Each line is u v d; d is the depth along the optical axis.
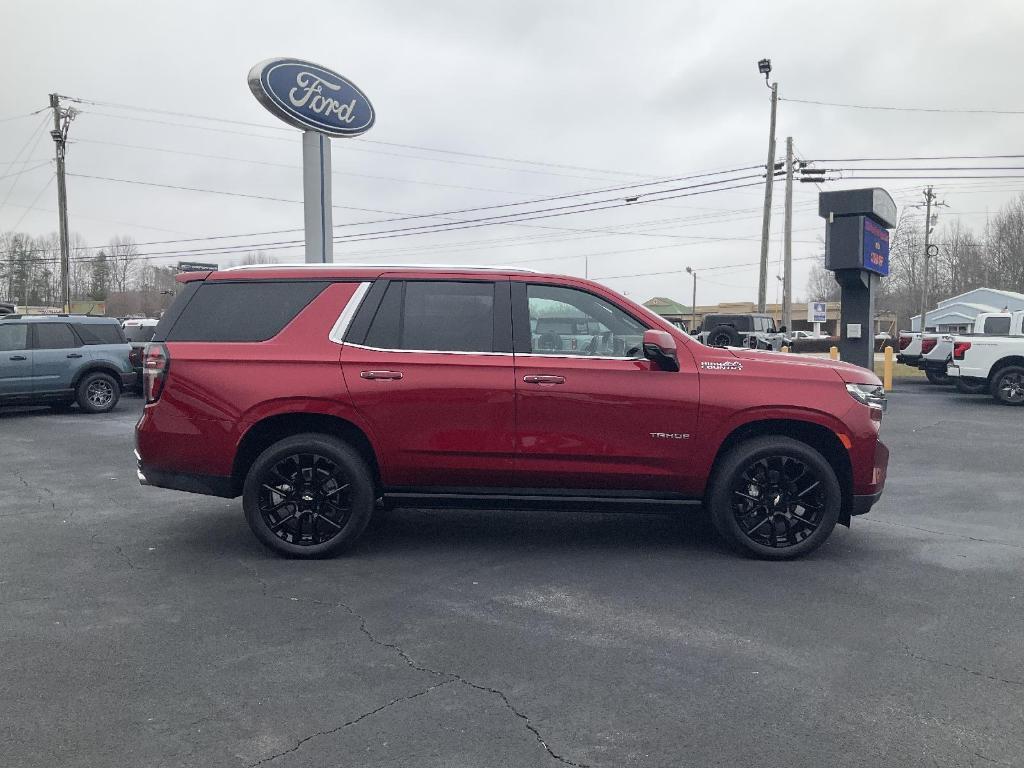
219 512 7.01
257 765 2.97
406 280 5.64
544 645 4.09
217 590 4.93
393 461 5.47
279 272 5.69
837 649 4.05
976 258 72.00
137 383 15.73
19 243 68.06
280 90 15.55
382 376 5.42
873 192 18.83
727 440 5.63
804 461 5.46
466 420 5.43
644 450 5.45
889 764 3.00
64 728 3.23
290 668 3.81
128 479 8.54
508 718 3.33
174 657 3.93
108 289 78.31
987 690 3.60
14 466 9.34
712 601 4.76
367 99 17.38
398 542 6.04
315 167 16.52
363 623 4.39
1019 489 8.09
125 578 5.16
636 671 3.78
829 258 19.34
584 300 5.61
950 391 18.94
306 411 5.41
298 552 5.54
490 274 5.66
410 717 3.34
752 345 23.59
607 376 5.43
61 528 6.44
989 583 5.11
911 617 4.50
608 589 4.97
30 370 14.19
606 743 3.14
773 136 29.19
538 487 5.55
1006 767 2.97
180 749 3.08
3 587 4.97
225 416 5.42
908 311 74.81
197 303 5.65
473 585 5.04
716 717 3.35
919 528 6.53
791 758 3.04
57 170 34.53
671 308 84.25
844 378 5.54
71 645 4.07
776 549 5.55
